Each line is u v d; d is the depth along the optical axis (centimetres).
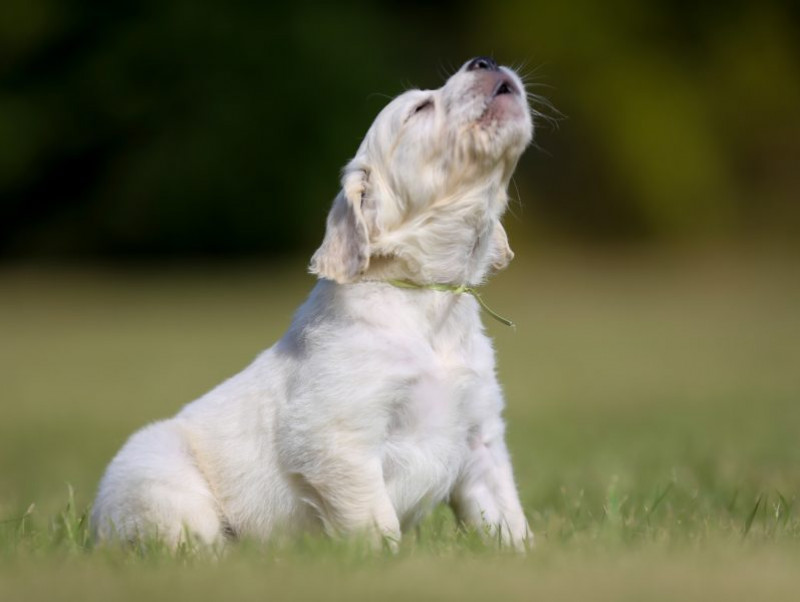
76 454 1038
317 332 557
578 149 3234
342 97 3053
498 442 577
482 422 570
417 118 579
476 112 571
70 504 598
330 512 539
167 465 564
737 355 1745
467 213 575
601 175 3228
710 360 1695
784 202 3262
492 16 3281
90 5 2942
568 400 1325
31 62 2973
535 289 2650
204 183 2942
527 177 3191
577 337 2005
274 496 555
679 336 1994
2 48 2939
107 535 563
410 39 3262
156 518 553
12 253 3027
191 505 555
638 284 2702
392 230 575
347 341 546
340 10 3170
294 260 3062
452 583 416
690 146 3247
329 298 566
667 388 1413
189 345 1927
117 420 1263
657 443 955
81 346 1964
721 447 914
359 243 557
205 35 2934
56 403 1405
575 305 2430
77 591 412
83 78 2944
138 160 2947
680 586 407
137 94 2936
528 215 3153
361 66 3092
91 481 876
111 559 490
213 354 1811
